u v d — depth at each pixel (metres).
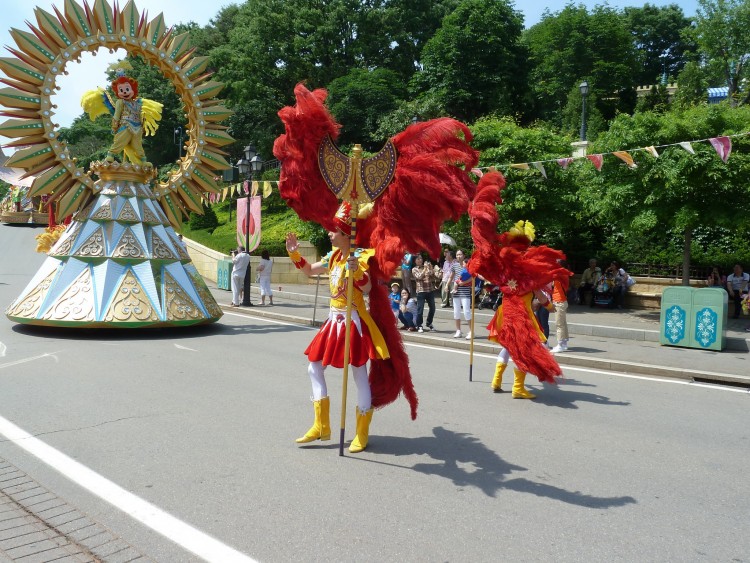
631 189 14.87
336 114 34.53
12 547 3.57
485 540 3.80
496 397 7.80
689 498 4.57
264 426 6.11
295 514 4.10
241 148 43.75
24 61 11.34
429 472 4.98
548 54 45.69
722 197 14.42
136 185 12.59
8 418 6.19
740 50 40.34
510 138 20.17
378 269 5.40
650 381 9.21
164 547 3.61
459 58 37.25
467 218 21.31
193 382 8.00
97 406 6.70
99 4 11.96
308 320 14.84
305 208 5.63
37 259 30.38
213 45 49.34
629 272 20.61
